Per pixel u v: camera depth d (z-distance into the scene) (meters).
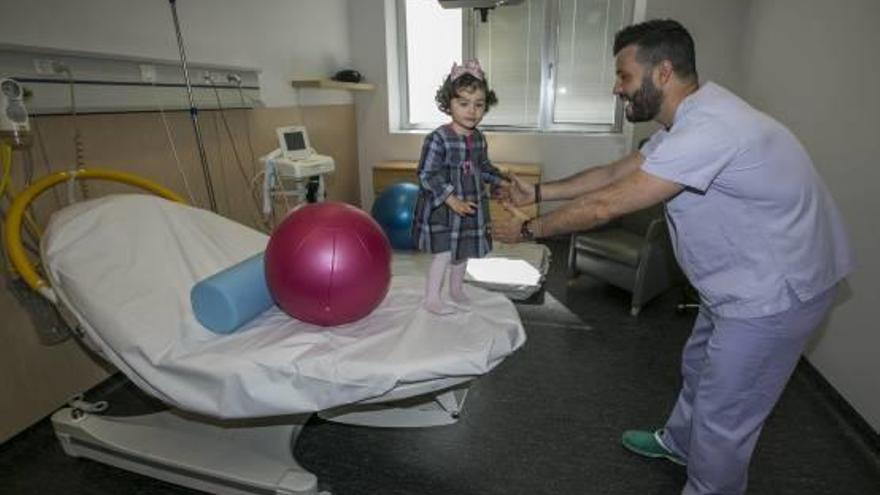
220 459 1.43
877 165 1.69
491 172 1.70
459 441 1.73
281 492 1.33
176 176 2.39
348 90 4.19
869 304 1.72
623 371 2.17
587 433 1.77
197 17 2.52
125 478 1.56
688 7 3.44
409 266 2.92
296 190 2.83
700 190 1.12
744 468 1.32
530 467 1.60
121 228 1.47
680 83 1.21
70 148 1.87
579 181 1.74
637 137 3.71
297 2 3.43
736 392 1.22
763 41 2.96
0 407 1.70
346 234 1.27
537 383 2.08
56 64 1.80
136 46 2.17
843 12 1.96
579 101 4.13
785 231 1.13
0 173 1.64
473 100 1.50
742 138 1.09
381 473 1.58
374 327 1.33
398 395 1.21
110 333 1.27
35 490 1.53
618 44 1.29
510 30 4.11
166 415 1.64
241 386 1.17
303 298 1.24
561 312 2.77
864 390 1.74
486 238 1.61
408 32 4.37
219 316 1.27
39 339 1.80
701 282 1.28
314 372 1.16
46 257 1.38
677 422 1.54
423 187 1.51
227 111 2.75
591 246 2.93
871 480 1.54
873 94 1.73
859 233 1.79
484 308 1.47
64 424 1.60
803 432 1.76
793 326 1.16
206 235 1.65
